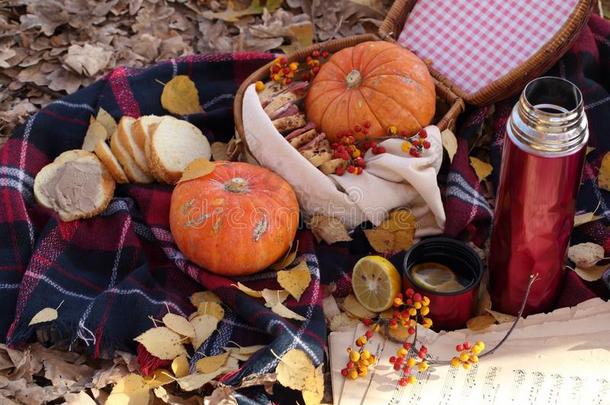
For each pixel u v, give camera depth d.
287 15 1.90
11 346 1.53
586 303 1.55
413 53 1.70
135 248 1.61
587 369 1.50
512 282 1.56
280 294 1.57
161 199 1.65
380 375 1.51
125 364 1.53
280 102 1.65
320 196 1.61
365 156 1.64
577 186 1.48
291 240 1.59
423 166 1.61
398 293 1.55
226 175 1.59
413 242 1.64
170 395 1.50
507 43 1.74
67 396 1.49
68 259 1.60
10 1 1.88
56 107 1.72
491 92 1.69
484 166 1.70
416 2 1.79
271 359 1.49
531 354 1.51
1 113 1.76
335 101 1.64
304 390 1.48
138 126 1.67
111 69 1.83
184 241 1.57
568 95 1.47
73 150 1.68
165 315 1.54
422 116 1.64
